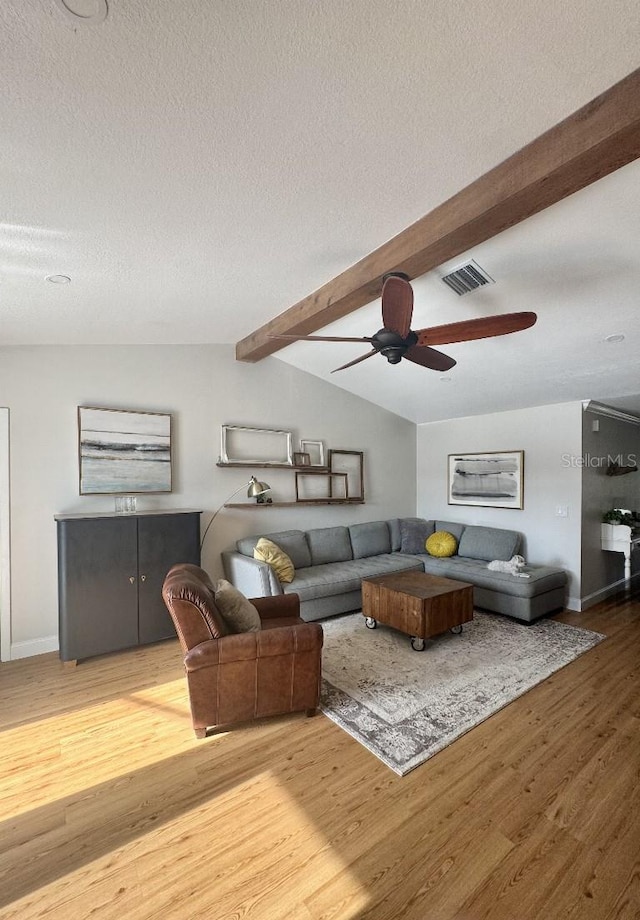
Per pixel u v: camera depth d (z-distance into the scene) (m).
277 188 1.69
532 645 3.52
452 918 1.37
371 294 2.60
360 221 2.05
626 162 1.48
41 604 3.38
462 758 2.14
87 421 3.57
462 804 1.84
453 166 1.68
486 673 3.02
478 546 5.00
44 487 3.40
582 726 2.40
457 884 1.48
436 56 1.14
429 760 2.12
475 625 3.99
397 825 1.73
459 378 4.46
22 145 1.28
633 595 4.96
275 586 3.67
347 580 4.20
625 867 1.54
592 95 1.38
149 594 3.45
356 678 2.96
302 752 2.19
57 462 3.46
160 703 2.66
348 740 2.29
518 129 1.50
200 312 3.17
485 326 2.14
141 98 1.17
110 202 1.64
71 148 1.32
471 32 1.08
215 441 4.34
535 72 1.24
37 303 2.54
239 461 4.46
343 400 5.44
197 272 2.42
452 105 1.34
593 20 1.08
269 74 1.14
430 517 6.14
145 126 1.27
